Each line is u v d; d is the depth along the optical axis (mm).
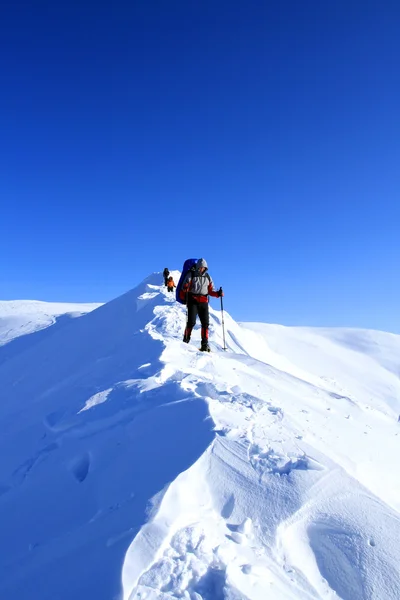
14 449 6828
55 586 3107
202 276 10484
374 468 5461
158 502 3561
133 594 2764
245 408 5785
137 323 15133
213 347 11641
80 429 6180
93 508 4070
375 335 45219
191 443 4602
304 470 4289
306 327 46750
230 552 3229
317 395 8375
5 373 16891
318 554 3498
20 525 4387
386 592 3166
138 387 6793
